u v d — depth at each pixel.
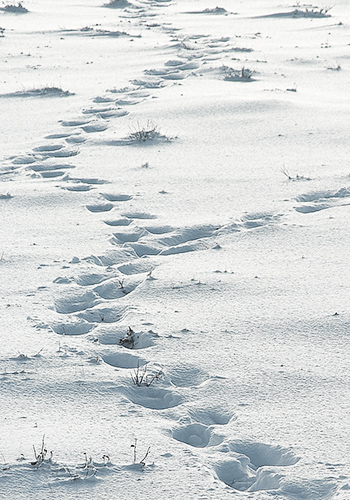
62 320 7.97
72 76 27.25
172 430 5.70
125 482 4.93
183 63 29.59
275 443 5.45
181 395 6.29
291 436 5.53
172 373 6.71
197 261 9.85
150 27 43.91
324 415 5.83
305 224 11.16
